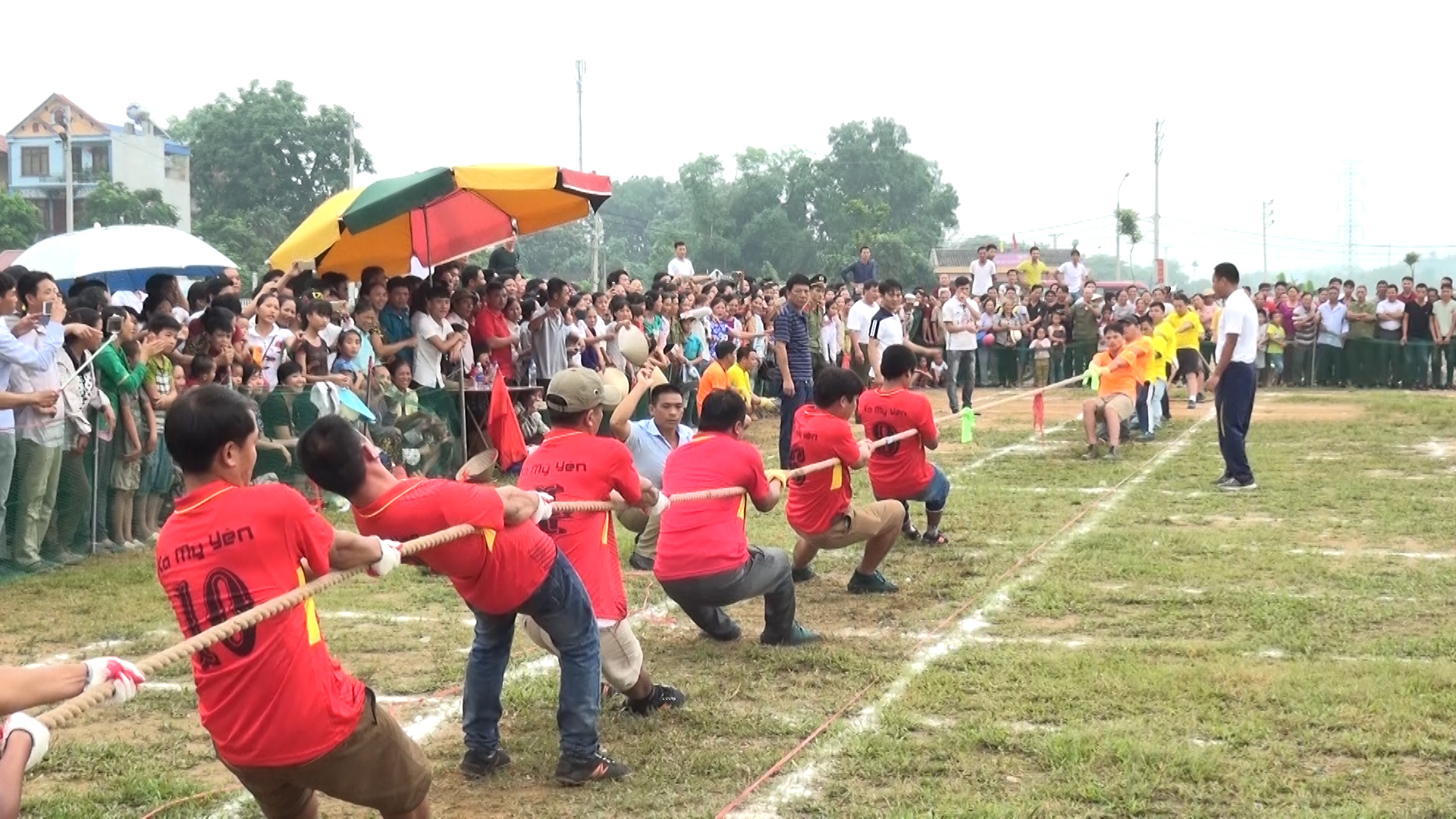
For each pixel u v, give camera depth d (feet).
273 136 161.58
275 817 13.99
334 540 13.43
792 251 210.59
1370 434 58.39
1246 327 41.57
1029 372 93.97
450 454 44.19
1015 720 19.33
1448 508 37.83
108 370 32.30
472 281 51.44
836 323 73.87
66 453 31.09
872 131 217.97
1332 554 31.30
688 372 58.70
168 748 18.80
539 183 41.98
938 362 74.13
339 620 26.12
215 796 16.80
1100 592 27.66
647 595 28.12
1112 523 35.91
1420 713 19.06
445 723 19.79
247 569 12.59
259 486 12.92
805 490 26.86
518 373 50.24
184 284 70.08
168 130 196.85
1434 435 57.77
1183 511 37.93
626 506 19.57
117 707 20.61
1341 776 16.80
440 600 27.94
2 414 29.07
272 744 12.64
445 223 49.42
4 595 27.96
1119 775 16.81
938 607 26.66
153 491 34.47
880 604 27.07
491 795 16.92
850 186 217.97
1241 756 17.54
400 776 13.71
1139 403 57.11
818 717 19.63
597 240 152.15
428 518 15.55
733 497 22.43
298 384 38.01
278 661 12.51
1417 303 87.81
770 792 16.79
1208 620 25.16
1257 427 61.62
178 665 23.06
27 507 30.01
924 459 32.19
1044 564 30.42
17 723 11.57
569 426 19.08
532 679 21.65
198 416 12.62
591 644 17.34
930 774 17.26
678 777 17.30
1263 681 20.61
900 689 20.94
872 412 31.89
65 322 33.19
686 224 256.73
